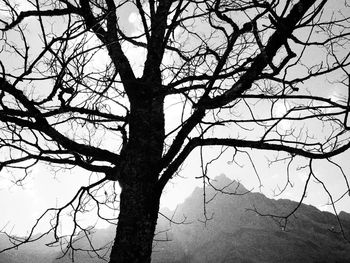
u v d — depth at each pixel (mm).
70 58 2088
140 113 2625
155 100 2754
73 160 2818
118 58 2881
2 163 2797
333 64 2029
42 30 2117
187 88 2357
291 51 2074
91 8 3002
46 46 2045
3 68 2213
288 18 2273
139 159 2434
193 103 2338
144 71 2832
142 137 2525
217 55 2744
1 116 2547
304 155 2447
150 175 2402
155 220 2314
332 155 2385
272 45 2332
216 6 2242
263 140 2445
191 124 2533
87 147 2727
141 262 2096
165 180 2395
